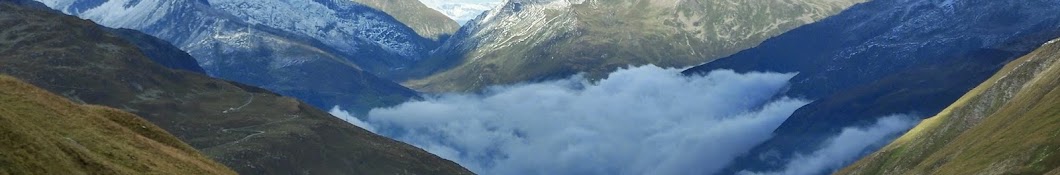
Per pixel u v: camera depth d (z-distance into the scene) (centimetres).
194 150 14662
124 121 13862
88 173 9519
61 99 12388
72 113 11894
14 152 8431
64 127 10888
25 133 9019
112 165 10344
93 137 11138
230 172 14562
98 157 10331
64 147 9638
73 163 9438
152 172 11156
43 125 10462
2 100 10519
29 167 8425
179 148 14338
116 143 11525
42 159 8800
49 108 11406
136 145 12150
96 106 13975
